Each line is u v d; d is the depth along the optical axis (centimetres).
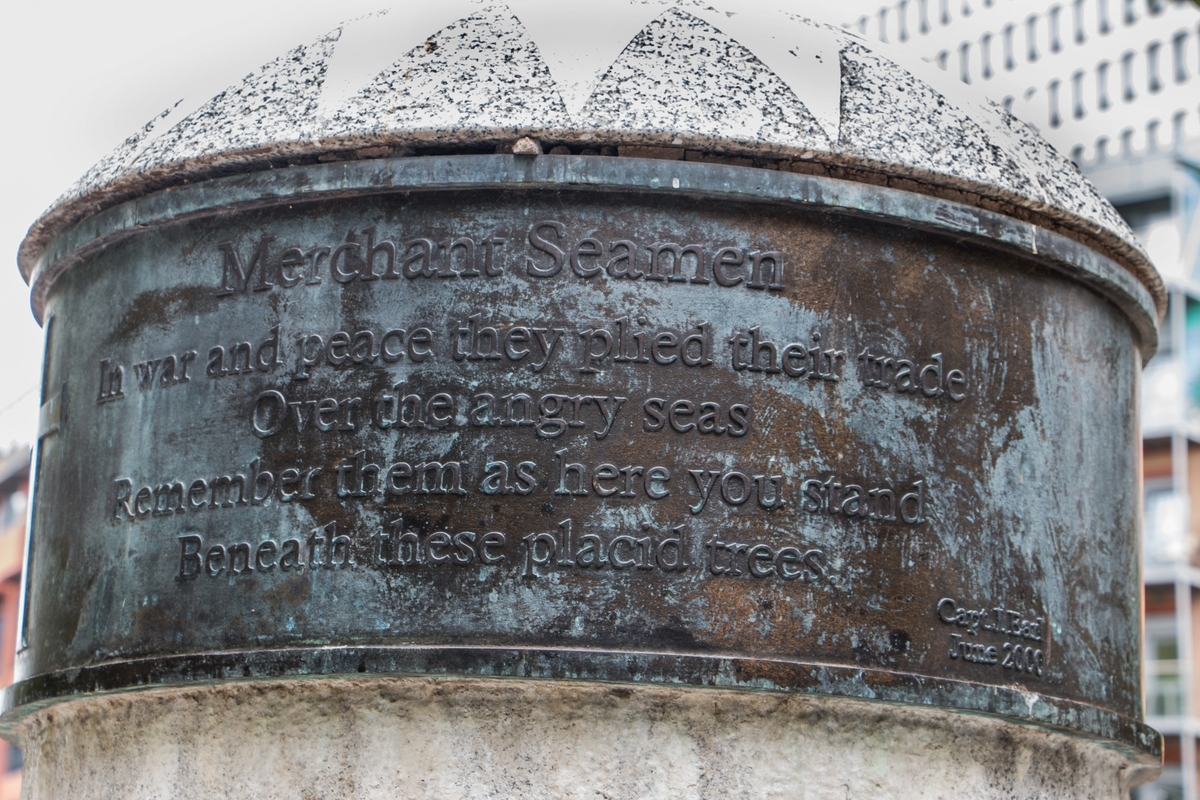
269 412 342
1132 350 408
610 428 328
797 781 324
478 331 333
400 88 349
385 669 318
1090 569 372
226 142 352
